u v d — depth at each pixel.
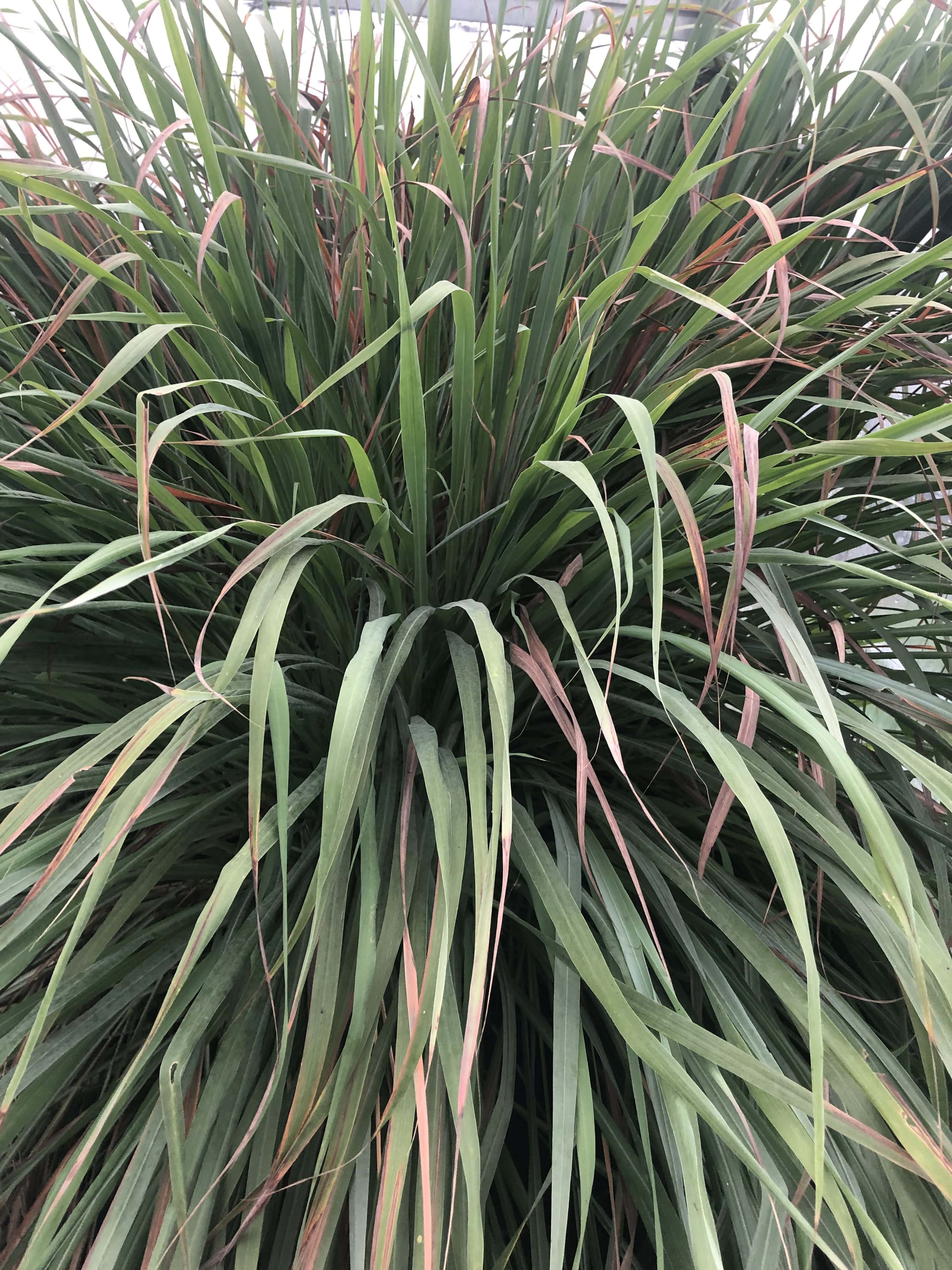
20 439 0.66
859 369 0.76
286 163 0.50
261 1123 0.50
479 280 0.74
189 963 0.41
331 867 0.42
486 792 0.59
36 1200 0.58
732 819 0.69
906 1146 0.42
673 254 0.63
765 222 0.51
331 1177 0.45
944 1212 0.48
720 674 0.69
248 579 0.69
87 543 0.63
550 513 0.57
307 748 0.67
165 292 0.76
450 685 0.64
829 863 0.54
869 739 0.52
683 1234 0.50
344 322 0.63
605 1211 0.62
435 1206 0.47
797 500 0.75
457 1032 0.48
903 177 0.57
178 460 0.72
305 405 0.46
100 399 0.70
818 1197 0.38
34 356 0.56
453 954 0.57
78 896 0.55
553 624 0.65
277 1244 0.51
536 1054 0.71
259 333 0.59
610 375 0.76
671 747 0.65
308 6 0.81
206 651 0.72
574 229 0.71
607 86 0.64
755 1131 0.51
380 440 0.67
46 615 0.62
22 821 0.44
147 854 0.60
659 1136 0.57
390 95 0.60
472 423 0.62
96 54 1.08
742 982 0.59
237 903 0.62
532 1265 0.57
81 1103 0.65
